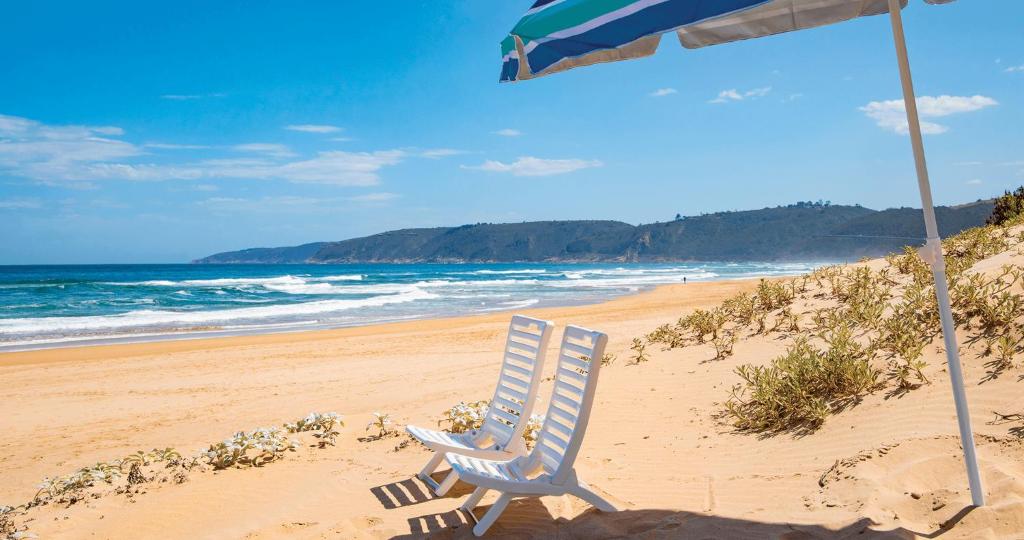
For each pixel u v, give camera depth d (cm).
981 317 603
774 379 614
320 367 1352
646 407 698
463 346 1562
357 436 708
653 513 397
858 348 628
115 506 530
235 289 4628
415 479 530
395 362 1357
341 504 487
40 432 897
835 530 332
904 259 962
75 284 4984
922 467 384
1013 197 1445
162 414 977
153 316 2741
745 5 267
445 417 753
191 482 578
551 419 427
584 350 409
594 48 313
